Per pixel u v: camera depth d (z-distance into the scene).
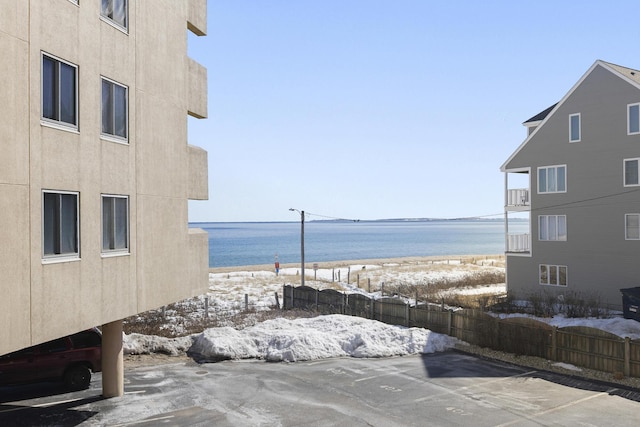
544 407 14.32
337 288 46.03
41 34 10.76
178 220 16.22
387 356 20.61
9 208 10.02
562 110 34.03
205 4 18.20
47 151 10.95
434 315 23.98
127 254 13.62
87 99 12.14
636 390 15.84
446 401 14.88
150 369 18.80
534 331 19.64
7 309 9.98
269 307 34.41
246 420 13.40
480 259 96.56
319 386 16.44
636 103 30.53
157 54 15.06
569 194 33.56
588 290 32.62
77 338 16.25
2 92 9.81
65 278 11.46
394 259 106.31
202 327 25.94
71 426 12.95
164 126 15.44
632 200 30.72
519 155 36.28
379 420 13.35
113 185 13.07
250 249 168.62
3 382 15.06
